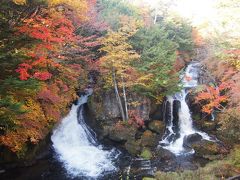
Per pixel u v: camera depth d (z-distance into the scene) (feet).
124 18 67.87
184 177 43.19
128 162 54.85
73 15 55.36
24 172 47.98
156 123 65.82
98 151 58.03
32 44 35.70
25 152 48.34
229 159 49.75
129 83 61.11
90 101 64.18
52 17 47.32
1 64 29.81
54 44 48.73
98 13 67.26
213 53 71.67
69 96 57.41
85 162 53.52
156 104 68.69
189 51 94.32
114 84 61.82
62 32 47.42
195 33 95.86
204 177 42.57
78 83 62.18
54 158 53.01
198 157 57.26
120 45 58.54
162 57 66.03
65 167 51.26
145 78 61.00
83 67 61.67
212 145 59.21
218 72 67.26
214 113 71.20
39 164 50.49
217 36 79.46
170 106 71.51
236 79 58.90
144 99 65.57
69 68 55.52
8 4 33.53
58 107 53.78
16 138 43.27
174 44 76.84
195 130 69.77
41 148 52.21
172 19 92.07
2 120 31.37
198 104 72.08
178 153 59.21
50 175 48.49
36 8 40.78
